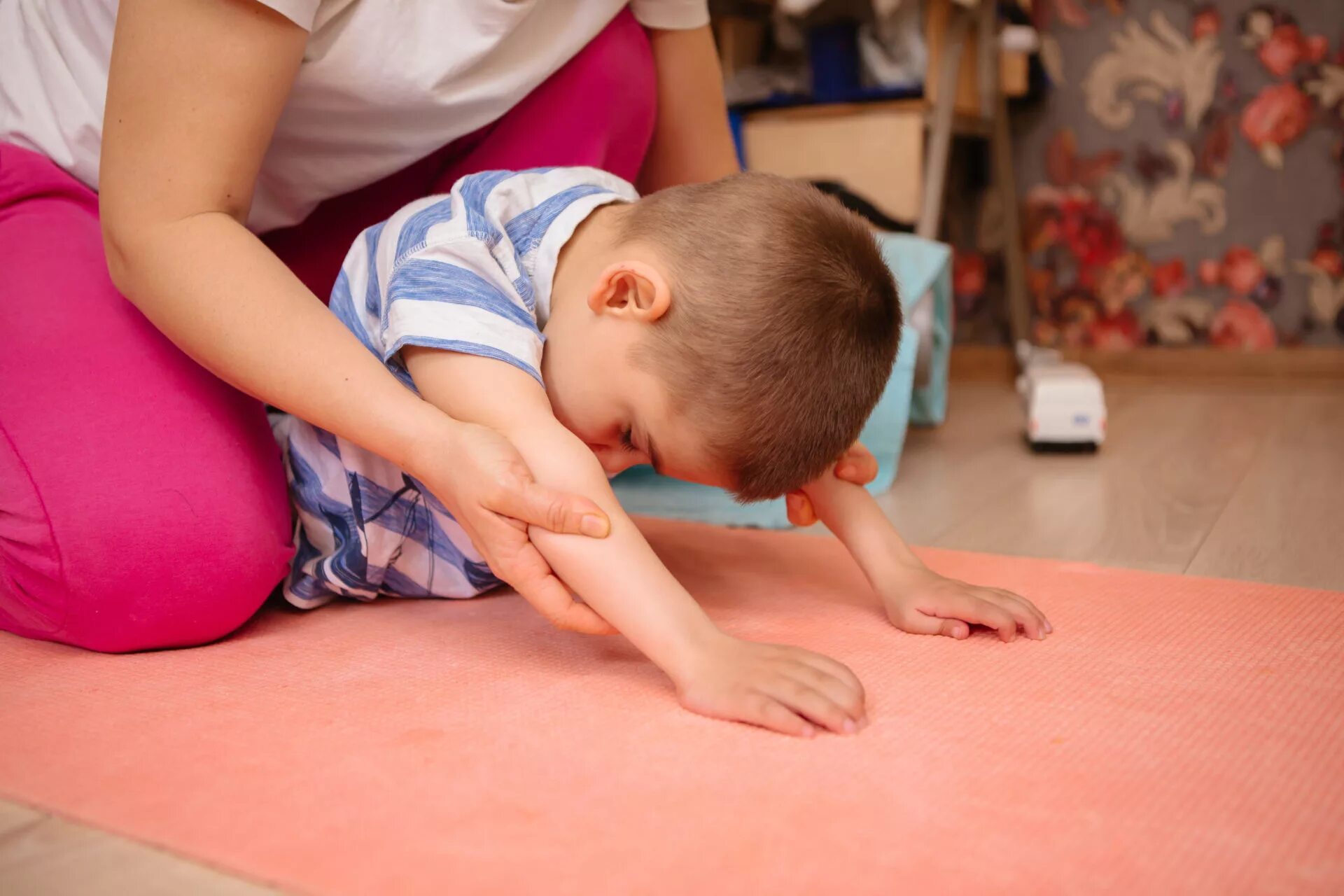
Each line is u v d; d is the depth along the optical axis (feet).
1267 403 6.65
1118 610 2.88
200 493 2.69
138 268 2.57
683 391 2.40
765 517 4.08
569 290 2.67
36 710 2.32
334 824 1.80
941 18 6.48
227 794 1.92
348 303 2.95
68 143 3.24
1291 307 7.60
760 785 1.91
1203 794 1.86
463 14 3.12
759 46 7.55
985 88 7.36
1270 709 2.21
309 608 3.10
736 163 4.32
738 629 2.76
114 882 1.68
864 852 1.68
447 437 2.37
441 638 2.79
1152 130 7.77
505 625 2.90
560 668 2.54
